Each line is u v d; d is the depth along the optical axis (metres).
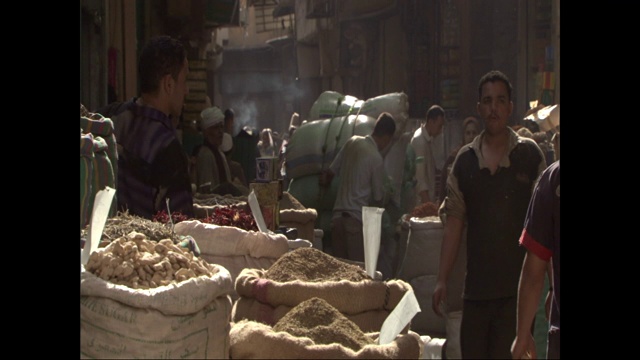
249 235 3.66
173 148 4.05
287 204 5.22
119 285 2.71
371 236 3.35
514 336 3.37
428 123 4.38
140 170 4.01
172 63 4.14
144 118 4.08
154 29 8.59
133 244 2.88
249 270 3.39
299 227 5.07
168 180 4.04
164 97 4.15
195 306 2.71
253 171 8.13
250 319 3.20
